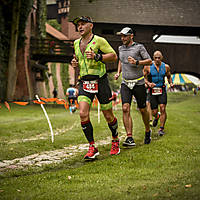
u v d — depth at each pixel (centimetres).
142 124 1728
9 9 4566
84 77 805
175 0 5184
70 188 498
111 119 847
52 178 585
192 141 1049
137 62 912
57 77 8138
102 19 4928
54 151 975
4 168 732
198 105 4569
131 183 512
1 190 498
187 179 515
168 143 980
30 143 1107
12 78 4494
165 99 1292
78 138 1244
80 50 805
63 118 2134
